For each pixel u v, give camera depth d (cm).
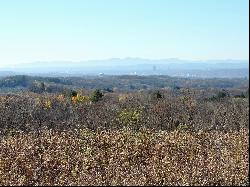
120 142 2217
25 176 1658
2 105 3766
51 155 1955
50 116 3575
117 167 1764
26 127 3183
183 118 3478
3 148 2111
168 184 1575
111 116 3550
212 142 2303
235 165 1766
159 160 1919
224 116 3378
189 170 1728
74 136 2500
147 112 3688
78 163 1864
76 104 4162
